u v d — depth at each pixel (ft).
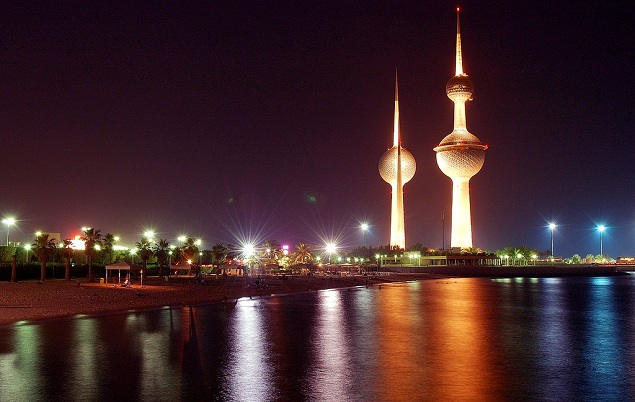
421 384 77.56
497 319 158.51
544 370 87.71
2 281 293.64
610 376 83.76
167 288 263.08
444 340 117.39
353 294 261.44
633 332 133.18
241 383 77.20
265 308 185.78
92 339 113.80
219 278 369.71
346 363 91.61
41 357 94.48
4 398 69.00
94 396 70.13
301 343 111.65
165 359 93.61
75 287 249.75
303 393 72.18
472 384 77.87
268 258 531.91
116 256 394.73
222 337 118.52
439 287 331.36
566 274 614.34
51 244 296.51
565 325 146.51
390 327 137.59
